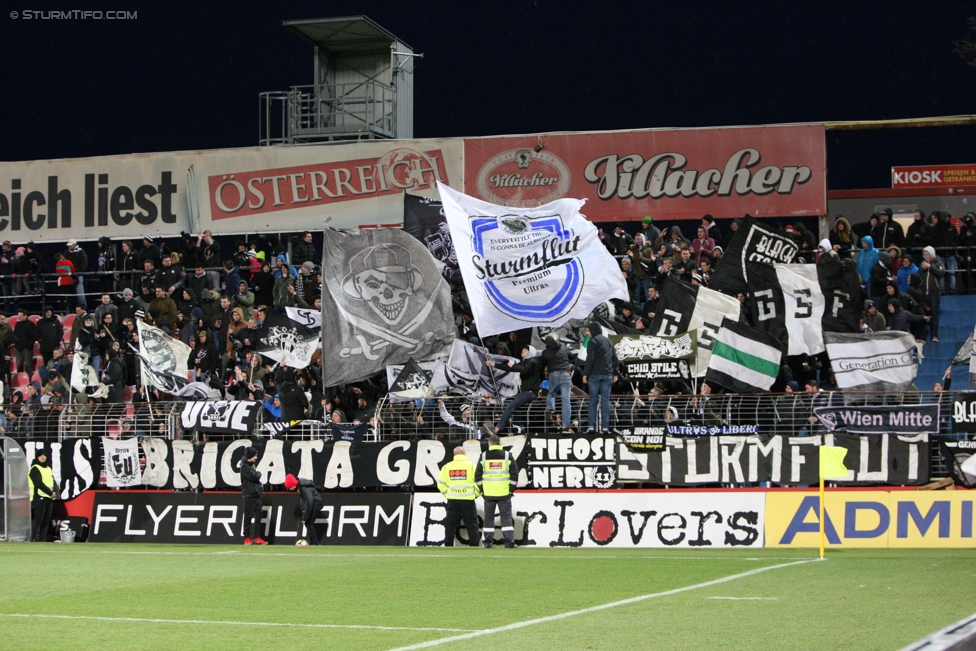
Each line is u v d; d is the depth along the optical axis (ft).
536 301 72.43
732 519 65.46
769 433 66.54
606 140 101.55
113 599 39.65
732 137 100.01
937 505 62.49
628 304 79.30
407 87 115.34
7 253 104.83
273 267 96.32
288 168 106.11
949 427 64.80
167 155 107.96
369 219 104.63
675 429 67.77
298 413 74.90
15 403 86.63
